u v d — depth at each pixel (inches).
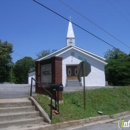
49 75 493.4
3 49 2075.5
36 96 463.2
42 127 338.0
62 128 361.4
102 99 594.2
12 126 341.7
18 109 393.1
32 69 2819.9
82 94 575.5
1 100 427.2
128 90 788.0
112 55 2031.3
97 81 1058.1
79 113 436.8
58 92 457.4
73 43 1275.8
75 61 1027.9
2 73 2222.0
